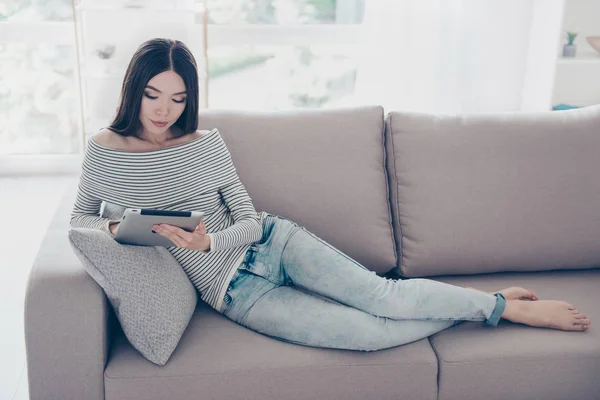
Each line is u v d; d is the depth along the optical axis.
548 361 1.53
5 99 3.78
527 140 1.90
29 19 3.65
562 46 3.40
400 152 1.88
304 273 1.62
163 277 1.47
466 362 1.50
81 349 1.40
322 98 3.88
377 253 1.82
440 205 1.84
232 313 1.60
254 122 1.86
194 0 3.42
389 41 3.52
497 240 1.84
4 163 3.87
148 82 1.53
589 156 1.90
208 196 1.67
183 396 1.43
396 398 1.51
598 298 1.75
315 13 3.68
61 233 1.63
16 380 1.94
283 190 1.80
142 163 1.59
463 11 3.47
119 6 3.36
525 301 1.64
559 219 1.86
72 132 3.89
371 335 1.50
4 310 2.38
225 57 3.76
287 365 1.46
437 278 1.87
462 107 3.62
